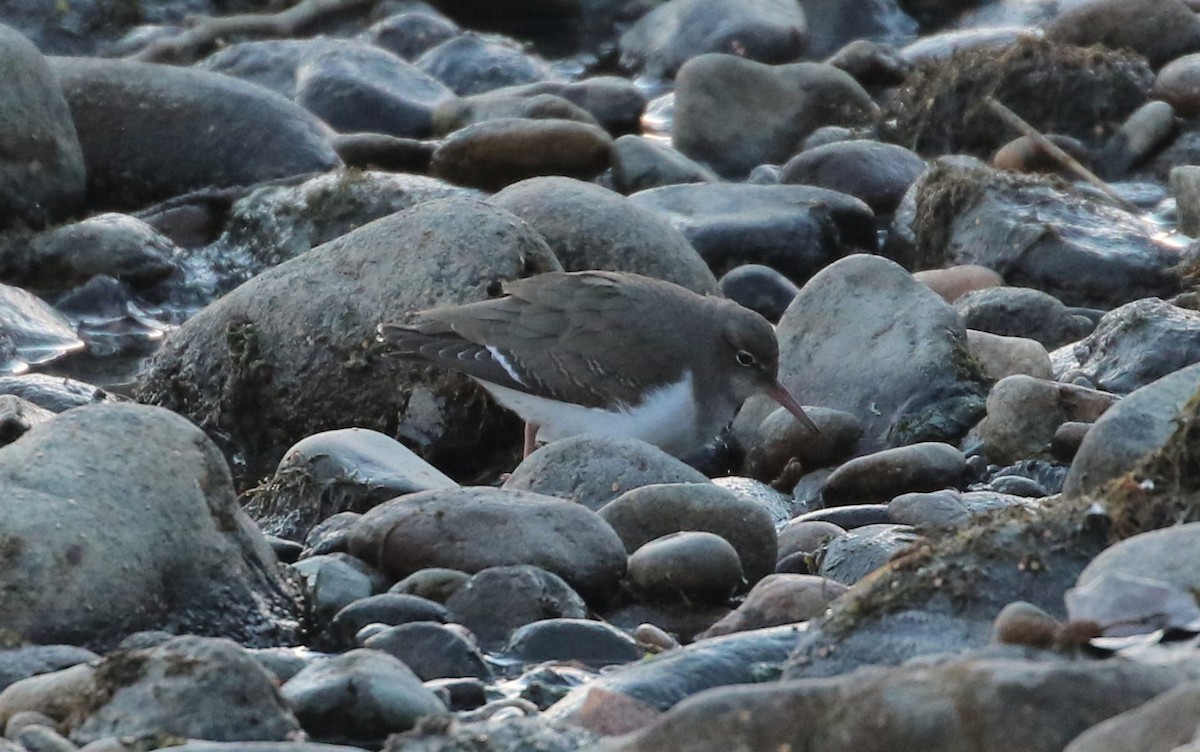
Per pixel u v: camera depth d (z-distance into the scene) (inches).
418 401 644.1
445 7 1259.2
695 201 842.2
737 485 581.6
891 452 564.7
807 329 665.6
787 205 836.6
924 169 909.8
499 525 460.8
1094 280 772.6
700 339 623.8
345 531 493.0
